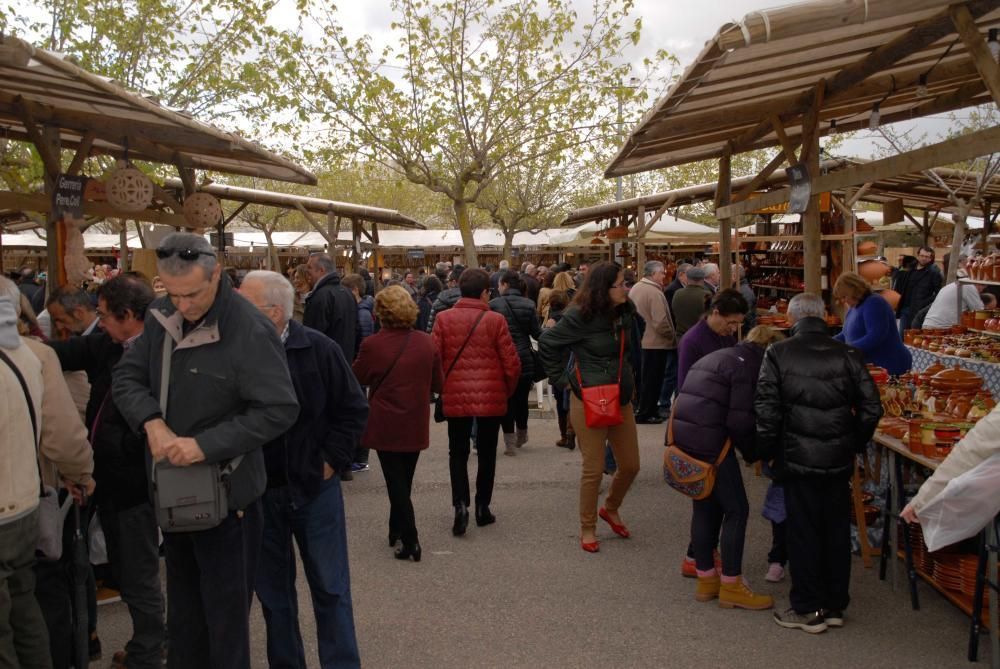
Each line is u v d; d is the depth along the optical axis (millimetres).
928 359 8266
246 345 2953
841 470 4398
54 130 7055
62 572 3771
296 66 15938
